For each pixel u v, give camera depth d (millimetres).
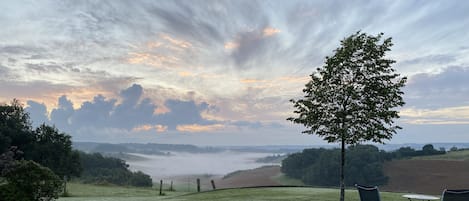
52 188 14414
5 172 13797
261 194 22609
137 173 101312
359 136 14242
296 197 20625
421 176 84812
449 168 88688
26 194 13680
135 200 22250
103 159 108875
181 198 22906
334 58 14641
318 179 100438
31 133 54094
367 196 12297
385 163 97688
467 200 10727
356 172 90375
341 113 14297
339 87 14594
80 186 38906
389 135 14367
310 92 15266
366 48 14492
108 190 35125
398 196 20281
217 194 23844
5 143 48500
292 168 118812
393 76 14500
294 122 15578
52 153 53375
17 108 55281
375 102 14352
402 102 14562
